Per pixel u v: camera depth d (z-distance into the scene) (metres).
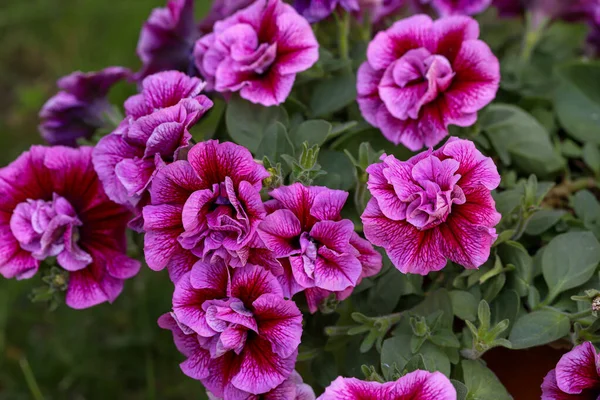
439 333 0.54
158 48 0.65
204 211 0.52
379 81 0.58
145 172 0.54
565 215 0.60
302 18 0.57
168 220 0.52
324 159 0.58
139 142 0.54
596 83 0.65
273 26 0.58
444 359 0.53
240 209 0.51
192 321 0.51
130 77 0.65
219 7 0.64
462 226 0.51
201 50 0.59
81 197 0.58
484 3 0.64
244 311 0.51
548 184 0.59
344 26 0.62
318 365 0.57
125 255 0.57
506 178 0.61
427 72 0.56
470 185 0.51
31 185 0.57
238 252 0.51
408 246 0.51
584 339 0.53
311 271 0.52
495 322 0.55
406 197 0.50
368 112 0.58
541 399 0.53
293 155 0.56
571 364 0.51
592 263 0.55
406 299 0.57
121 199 0.55
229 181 0.51
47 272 0.58
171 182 0.52
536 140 0.61
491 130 0.62
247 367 0.52
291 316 0.51
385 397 0.49
